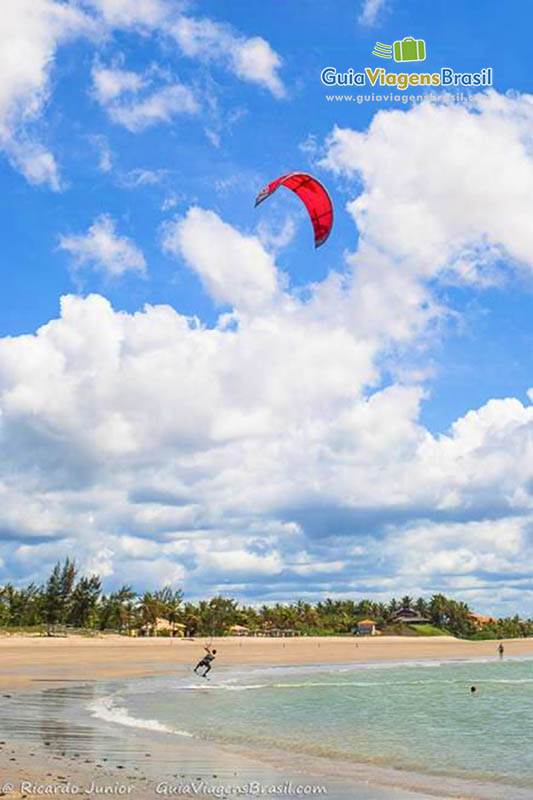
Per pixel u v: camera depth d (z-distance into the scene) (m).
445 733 27.33
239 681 49.59
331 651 116.12
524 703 39.28
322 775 17.72
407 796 15.54
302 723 28.92
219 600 178.50
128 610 159.38
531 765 20.34
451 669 74.44
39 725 24.06
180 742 21.88
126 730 23.75
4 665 60.25
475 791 16.55
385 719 31.44
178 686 43.50
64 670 55.28
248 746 22.14
